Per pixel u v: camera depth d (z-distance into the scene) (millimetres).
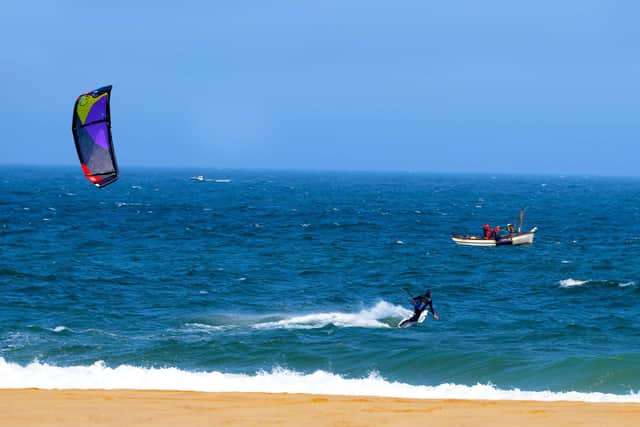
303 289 160125
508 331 115750
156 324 117188
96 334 108188
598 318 129125
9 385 75688
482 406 64375
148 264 193250
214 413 59469
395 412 60500
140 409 60688
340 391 76875
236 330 112625
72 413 58688
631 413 61156
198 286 159500
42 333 108062
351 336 108688
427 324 120125
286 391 76125
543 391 80375
